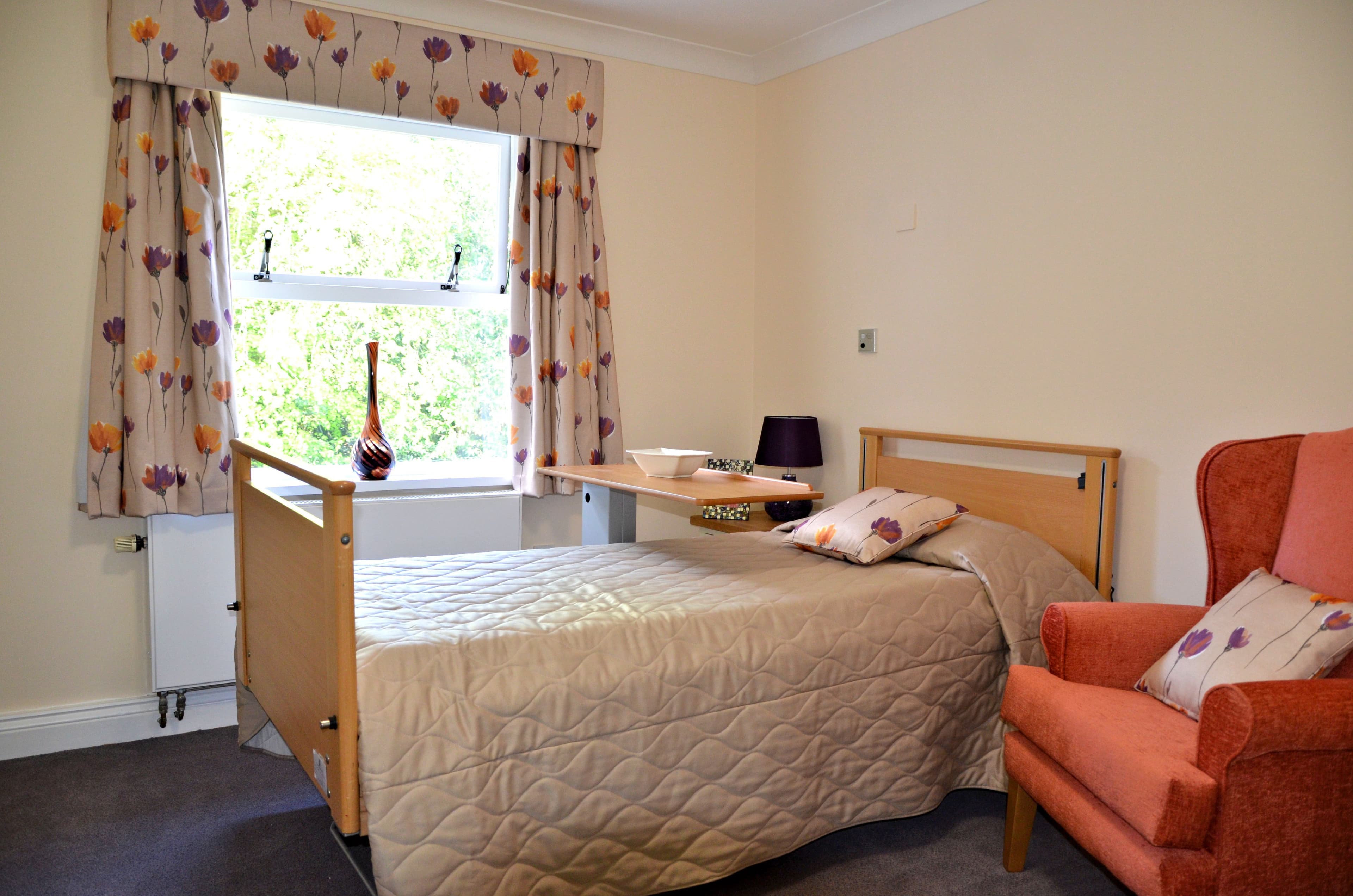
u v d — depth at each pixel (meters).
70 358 2.65
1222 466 2.04
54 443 2.65
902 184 3.20
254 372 3.01
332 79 2.87
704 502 2.22
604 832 1.73
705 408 3.81
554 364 3.32
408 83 2.99
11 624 2.63
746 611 2.01
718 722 1.87
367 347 3.07
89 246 2.64
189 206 2.67
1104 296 2.58
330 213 3.08
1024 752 1.93
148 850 2.12
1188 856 1.47
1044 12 2.71
